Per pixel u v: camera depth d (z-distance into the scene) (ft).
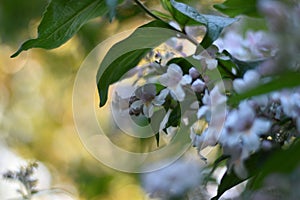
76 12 2.31
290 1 2.15
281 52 2.13
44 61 5.48
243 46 2.31
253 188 2.09
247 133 2.19
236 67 2.30
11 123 6.00
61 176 4.98
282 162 1.79
